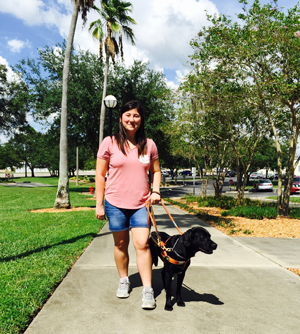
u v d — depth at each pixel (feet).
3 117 113.91
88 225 25.34
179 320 8.99
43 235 20.95
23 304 9.62
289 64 31.76
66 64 39.96
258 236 23.04
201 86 37.17
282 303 10.41
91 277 12.60
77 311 9.42
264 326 8.78
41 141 94.07
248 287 11.87
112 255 16.14
